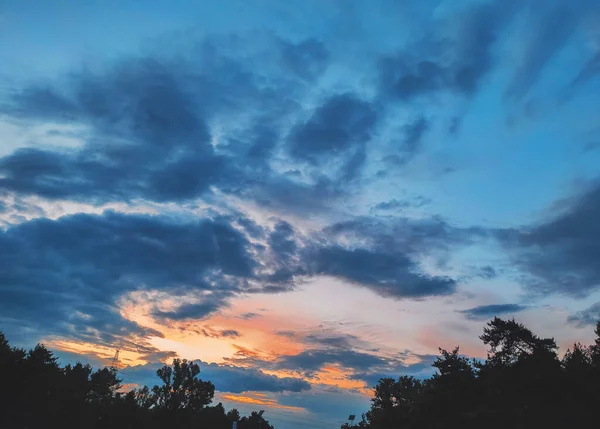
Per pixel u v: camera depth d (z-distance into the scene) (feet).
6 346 211.20
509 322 148.77
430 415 169.27
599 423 116.26
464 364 169.78
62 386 248.11
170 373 428.97
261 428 563.89
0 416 208.13
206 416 511.81
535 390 131.44
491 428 139.33
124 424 309.83
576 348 136.98
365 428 275.59
